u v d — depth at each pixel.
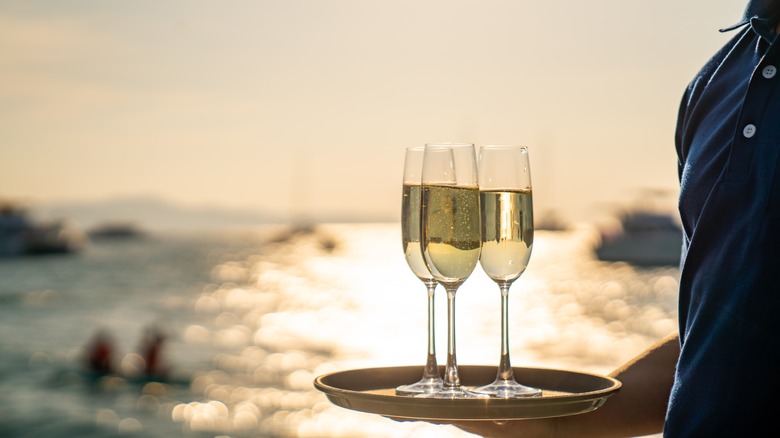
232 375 29.22
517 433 1.60
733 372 1.30
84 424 22.14
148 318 49.88
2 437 20.41
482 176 1.67
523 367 1.77
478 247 1.61
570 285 68.00
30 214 103.50
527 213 1.65
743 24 1.40
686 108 1.56
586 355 32.94
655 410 1.64
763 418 1.29
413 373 1.76
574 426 1.62
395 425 20.44
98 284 77.31
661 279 71.31
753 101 1.32
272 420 22.05
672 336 1.67
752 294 1.29
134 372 29.95
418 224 1.69
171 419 22.59
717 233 1.35
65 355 35.19
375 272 100.69
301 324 46.53
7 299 61.59
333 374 1.66
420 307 57.19
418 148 1.73
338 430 20.47
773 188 1.28
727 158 1.36
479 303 54.22
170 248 165.25
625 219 77.19
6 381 28.83
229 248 164.75
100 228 181.12
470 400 1.38
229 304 59.00
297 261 129.62
